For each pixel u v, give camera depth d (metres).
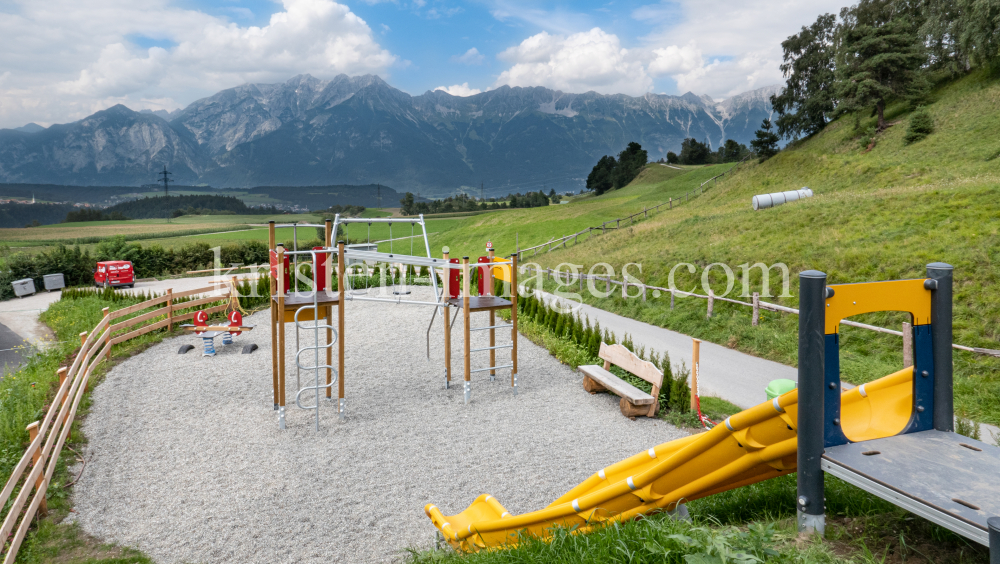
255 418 9.16
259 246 39.06
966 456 2.94
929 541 3.03
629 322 17.48
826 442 3.06
